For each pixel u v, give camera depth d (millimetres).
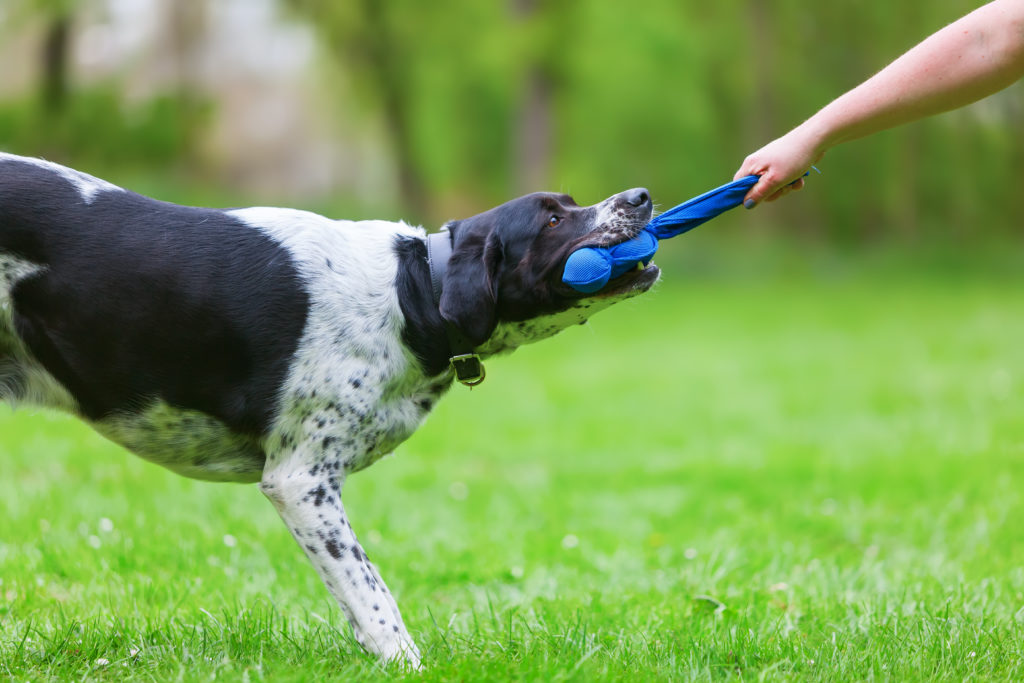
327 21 31906
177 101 29594
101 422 4141
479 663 3934
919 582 5383
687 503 7719
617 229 4262
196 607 4777
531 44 29391
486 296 4164
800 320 21906
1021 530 6352
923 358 15891
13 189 3961
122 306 3965
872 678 3939
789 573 5688
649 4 30734
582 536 6664
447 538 6434
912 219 39312
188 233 4066
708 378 14609
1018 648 4266
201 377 4016
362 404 4090
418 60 32469
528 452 9922
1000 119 39750
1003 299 25906
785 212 39656
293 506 4023
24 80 31312
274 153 43312
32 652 4125
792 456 9430
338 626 4621
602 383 14367
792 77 36469
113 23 29812
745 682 3967
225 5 37000
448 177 36250
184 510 6613
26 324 4004
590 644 4246
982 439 9641
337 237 4211
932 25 34688
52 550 5488
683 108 33844
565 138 34281
